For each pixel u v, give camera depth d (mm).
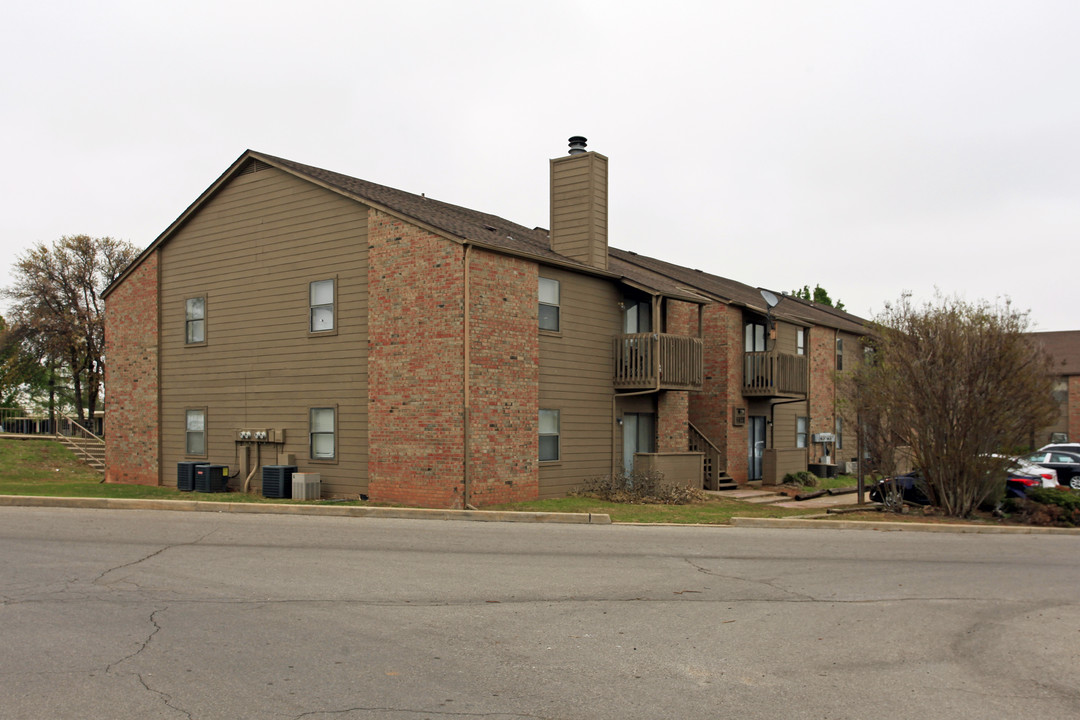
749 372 26797
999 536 15586
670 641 7438
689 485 22391
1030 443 17938
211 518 15070
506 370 17969
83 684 5996
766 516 17406
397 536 13266
